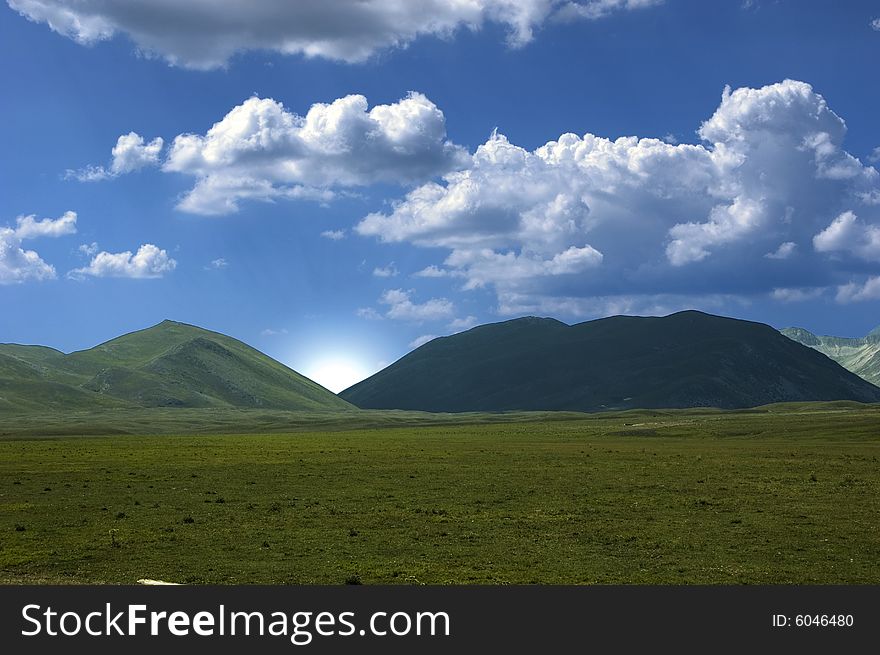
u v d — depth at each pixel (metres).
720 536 49.56
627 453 121.44
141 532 51.31
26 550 46.00
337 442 166.38
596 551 45.16
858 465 96.81
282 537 49.44
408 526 53.28
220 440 183.12
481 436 193.00
